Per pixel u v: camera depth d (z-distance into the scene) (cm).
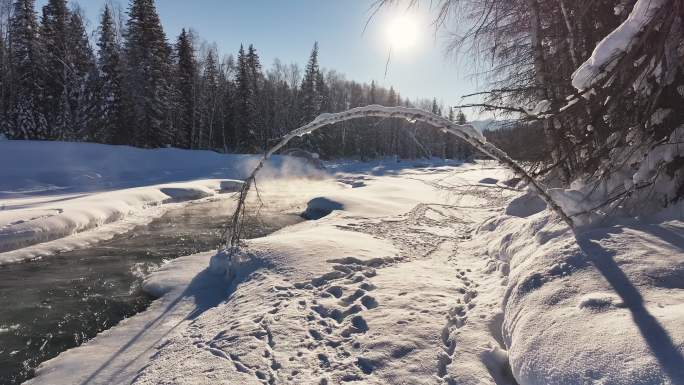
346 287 588
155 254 1026
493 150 422
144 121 3412
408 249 858
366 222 1215
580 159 521
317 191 2511
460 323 441
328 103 4903
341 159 4734
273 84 5700
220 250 827
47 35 3488
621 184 442
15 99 3400
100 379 452
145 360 484
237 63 4788
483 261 707
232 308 572
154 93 3447
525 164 582
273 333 461
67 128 3431
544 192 443
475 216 1386
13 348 554
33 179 2216
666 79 373
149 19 3453
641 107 407
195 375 391
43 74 3300
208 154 3512
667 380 212
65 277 841
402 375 355
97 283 806
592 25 536
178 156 3288
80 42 3675
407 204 1675
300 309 525
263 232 1309
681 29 356
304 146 4769
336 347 421
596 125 437
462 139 459
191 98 4247
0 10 3738
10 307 687
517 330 330
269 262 725
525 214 844
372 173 3622
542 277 369
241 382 372
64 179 2314
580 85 384
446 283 593
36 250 1017
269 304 551
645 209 430
